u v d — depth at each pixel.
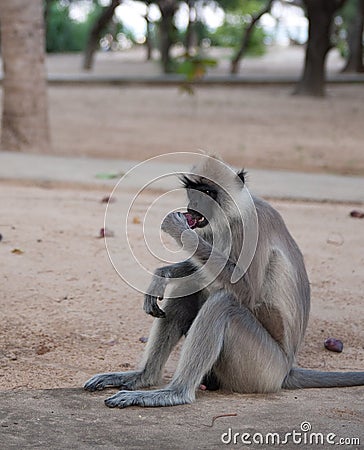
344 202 12.02
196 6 44.34
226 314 5.44
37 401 5.42
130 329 7.06
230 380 5.68
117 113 24.53
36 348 6.59
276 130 21.52
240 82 33.22
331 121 23.44
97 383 5.70
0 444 4.62
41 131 16.19
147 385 5.80
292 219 10.86
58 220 10.31
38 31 15.86
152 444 4.67
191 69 15.88
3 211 10.78
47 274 8.30
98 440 4.72
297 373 5.91
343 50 48.78
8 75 15.87
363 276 8.62
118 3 38.25
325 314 7.53
